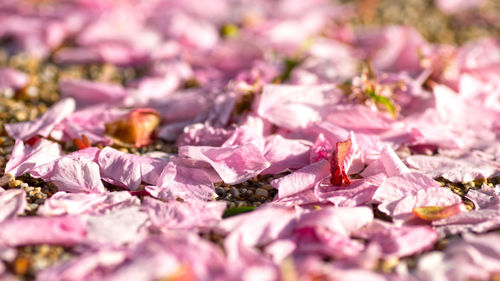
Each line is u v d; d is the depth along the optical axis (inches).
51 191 14.9
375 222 14.4
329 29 20.3
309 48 18.5
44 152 15.2
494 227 14.4
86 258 13.7
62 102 15.8
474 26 22.0
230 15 20.7
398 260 14.1
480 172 15.1
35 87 17.8
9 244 13.9
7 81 17.5
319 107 15.7
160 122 16.1
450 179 15.1
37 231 14.0
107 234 14.1
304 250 14.0
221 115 15.7
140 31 19.2
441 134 15.6
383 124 15.5
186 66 17.9
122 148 15.7
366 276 13.7
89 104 16.8
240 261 13.8
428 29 21.5
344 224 14.2
